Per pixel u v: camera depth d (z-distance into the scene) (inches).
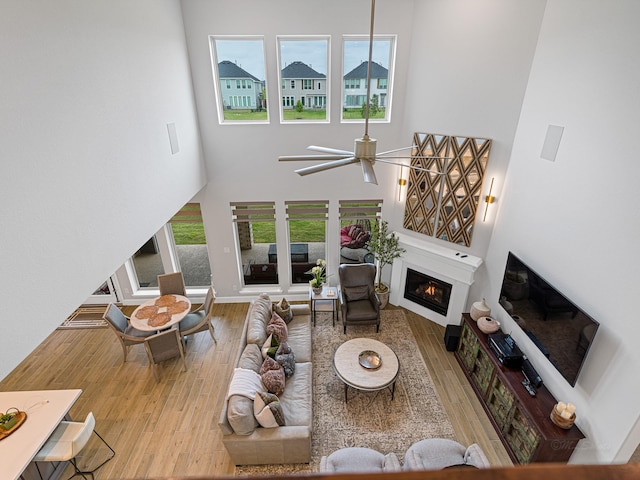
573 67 153.9
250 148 256.7
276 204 273.9
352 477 17.0
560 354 156.7
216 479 16.1
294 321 246.7
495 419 191.2
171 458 177.5
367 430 189.2
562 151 160.4
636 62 124.0
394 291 289.1
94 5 132.3
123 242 151.9
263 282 309.7
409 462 151.6
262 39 232.7
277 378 186.5
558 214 162.9
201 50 228.4
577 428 152.0
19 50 100.5
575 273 152.3
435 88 225.5
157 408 203.2
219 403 206.5
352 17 226.1
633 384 126.2
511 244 201.3
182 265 308.8
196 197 269.0
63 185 117.0
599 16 139.5
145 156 171.2
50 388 215.8
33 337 105.3
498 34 191.8
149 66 175.6
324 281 285.3
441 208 245.1
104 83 138.5
